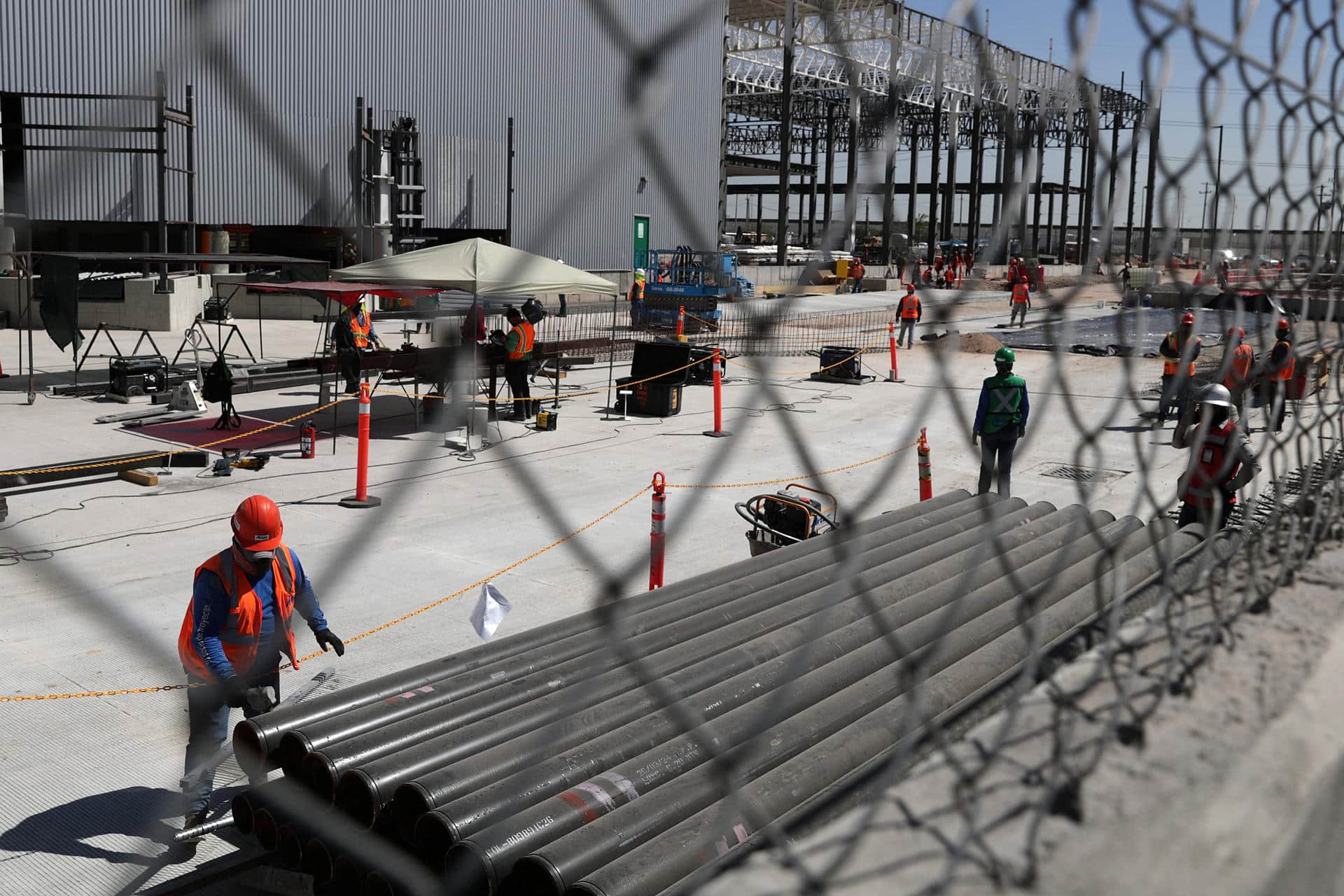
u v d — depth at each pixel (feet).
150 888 13.88
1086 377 69.31
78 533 30.30
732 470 41.14
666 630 16.29
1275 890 4.16
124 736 18.28
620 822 10.61
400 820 11.74
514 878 10.43
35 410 50.08
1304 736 5.00
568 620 16.71
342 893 12.34
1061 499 36.19
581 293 43.04
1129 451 44.09
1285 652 5.96
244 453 41.75
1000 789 4.54
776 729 12.01
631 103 3.07
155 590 25.71
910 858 3.99
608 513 34.37
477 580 27.37
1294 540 7.41
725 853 10.19
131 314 85.10
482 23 35.63
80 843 15.02
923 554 20.27
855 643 14.78
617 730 12.66
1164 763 4.72
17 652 21.48
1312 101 6.14
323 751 12.37
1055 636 14.88
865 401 60.39
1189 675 5.69
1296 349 6.75
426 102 76.95
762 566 20.10
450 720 13.30
